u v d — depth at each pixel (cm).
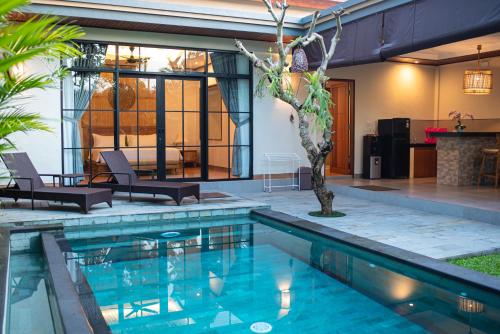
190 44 853
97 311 326
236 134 912
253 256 477
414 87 1111
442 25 577
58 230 559
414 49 623
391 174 999
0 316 245
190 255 482
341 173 1098
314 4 1011
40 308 334
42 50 221
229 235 573
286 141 947
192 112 878
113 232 580
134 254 485
